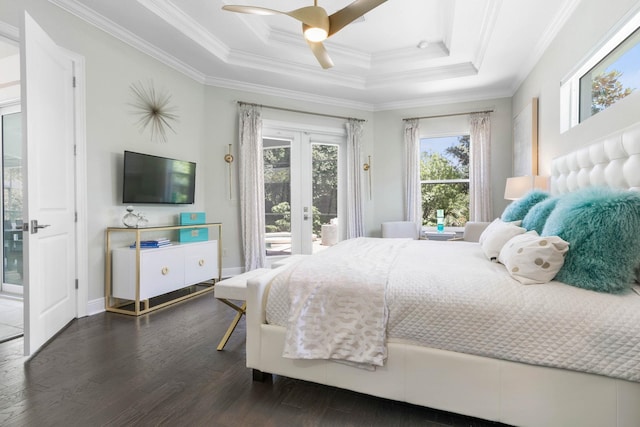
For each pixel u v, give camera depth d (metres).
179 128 3.88
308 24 1.99
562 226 1.46
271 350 1.69
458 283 1.48
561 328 1.22
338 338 1.52
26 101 2.02
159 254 3.09
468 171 4.90
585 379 1.20
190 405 1.55
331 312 1.57
